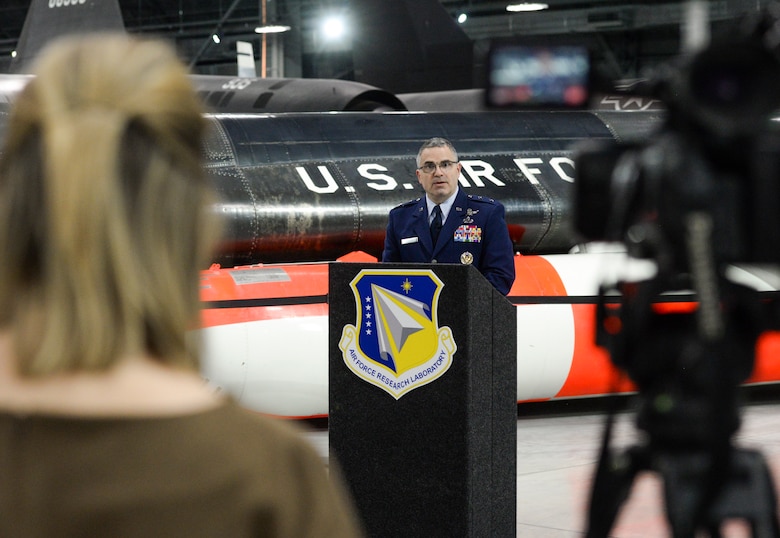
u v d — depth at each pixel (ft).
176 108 2.72
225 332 22.03
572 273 25.39
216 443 2.52
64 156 2.58
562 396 25.34
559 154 28.84
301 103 41.91
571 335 24.76
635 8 92.73
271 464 2.56
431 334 10.80
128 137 2.66
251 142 26.20
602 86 7.70
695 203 7.37
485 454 11.04
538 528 15.30
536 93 7.66
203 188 2.78
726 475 7.47
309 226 25.63
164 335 2.66
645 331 7.63
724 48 7.00
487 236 16.69
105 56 2.73
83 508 2.42
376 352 11.13
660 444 7.66
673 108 7.47
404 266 10.90
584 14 95.04
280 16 100.27
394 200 26.45
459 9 97.76
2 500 2.48
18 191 2.66
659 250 7.57
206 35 114.01
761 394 28.76
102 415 2.51
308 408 23.11
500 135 28.86
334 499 2.64
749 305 7.58
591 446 21.53
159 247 2.65
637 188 7.59
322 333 22.77
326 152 26.76
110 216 2.58
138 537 2.42
